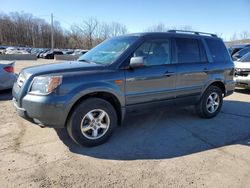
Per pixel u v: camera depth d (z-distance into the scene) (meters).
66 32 89.62
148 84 4.46
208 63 5.45
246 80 8.46
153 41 4.62
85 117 3.89
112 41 4.93
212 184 3.09
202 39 5.48
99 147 4.05
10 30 91.44
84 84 3.78
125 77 4.17
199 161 3.66
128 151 3.93
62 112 3.63
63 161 3.56
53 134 4.48
